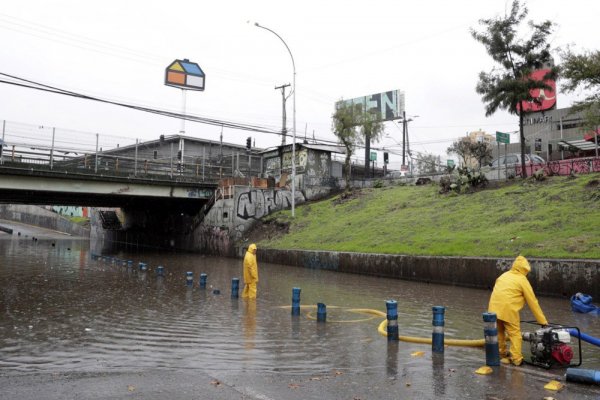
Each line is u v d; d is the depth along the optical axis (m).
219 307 13.19
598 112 19.64
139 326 10.45
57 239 59.56
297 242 28.31
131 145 44.25
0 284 17.55
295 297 12.02
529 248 16.83
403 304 13.66
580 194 22.02
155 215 48.03
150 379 6.46
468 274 17.36
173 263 28.69
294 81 33.66
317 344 8.88
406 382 6.44
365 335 9.73
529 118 50.00
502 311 7.45
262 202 36.53
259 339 9.28
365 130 37.62
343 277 20.89
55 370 6.96
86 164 33.44
